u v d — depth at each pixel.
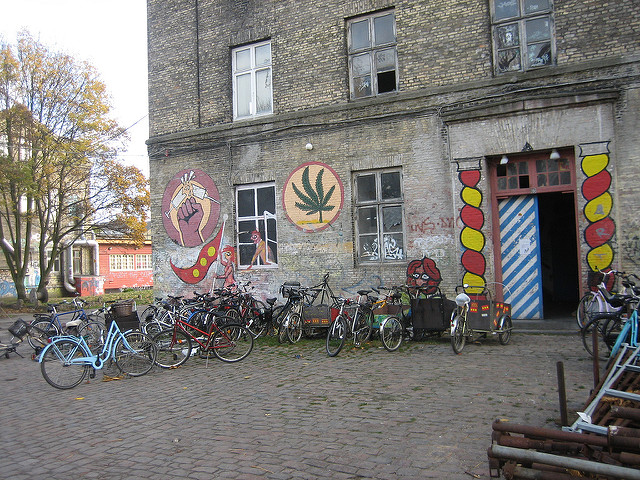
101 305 23.61
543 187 9.82
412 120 10.66
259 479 3.94
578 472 3.21
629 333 6.00
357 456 4.28
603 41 9.09
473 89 10.05
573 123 9.22
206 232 13.26
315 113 11.69
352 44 11.55
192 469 4.22
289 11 12.20
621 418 3.80
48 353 7.58
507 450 3.29
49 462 4.59
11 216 26.94
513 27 9.95
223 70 13.16
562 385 4.28
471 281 10.02
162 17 14.07
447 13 10.38
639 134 8.74
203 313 9.12
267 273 12.36
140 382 7.68
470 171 10.05
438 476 3.81
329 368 7.73
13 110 21.38
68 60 22.53
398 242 11.00
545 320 9.98
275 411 5.71
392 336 8.74
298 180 11.94
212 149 13.17
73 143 22.45
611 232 8.91
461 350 8.31
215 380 7.48
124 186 24.06
